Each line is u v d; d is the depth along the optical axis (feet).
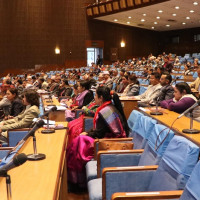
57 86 31.83
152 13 64.39
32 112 13.83
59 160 8.35
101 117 12.73
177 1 52.06
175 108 13.38
